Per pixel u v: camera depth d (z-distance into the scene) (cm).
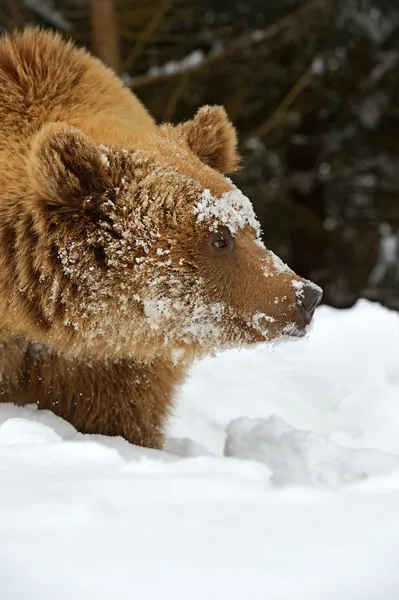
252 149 2844
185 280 719
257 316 729
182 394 991
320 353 1089
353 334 1138
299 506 425
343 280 3173
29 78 790
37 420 732
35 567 340
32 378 799
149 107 2747
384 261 3011
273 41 2736
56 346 746
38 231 700
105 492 441
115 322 720
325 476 651
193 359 777
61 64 821
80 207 702
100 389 802
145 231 705
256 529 385
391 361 1067
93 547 358
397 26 2991
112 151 718
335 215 3225
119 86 882
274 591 325
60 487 447
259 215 3022
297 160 3212
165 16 2745
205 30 2823
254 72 2827
